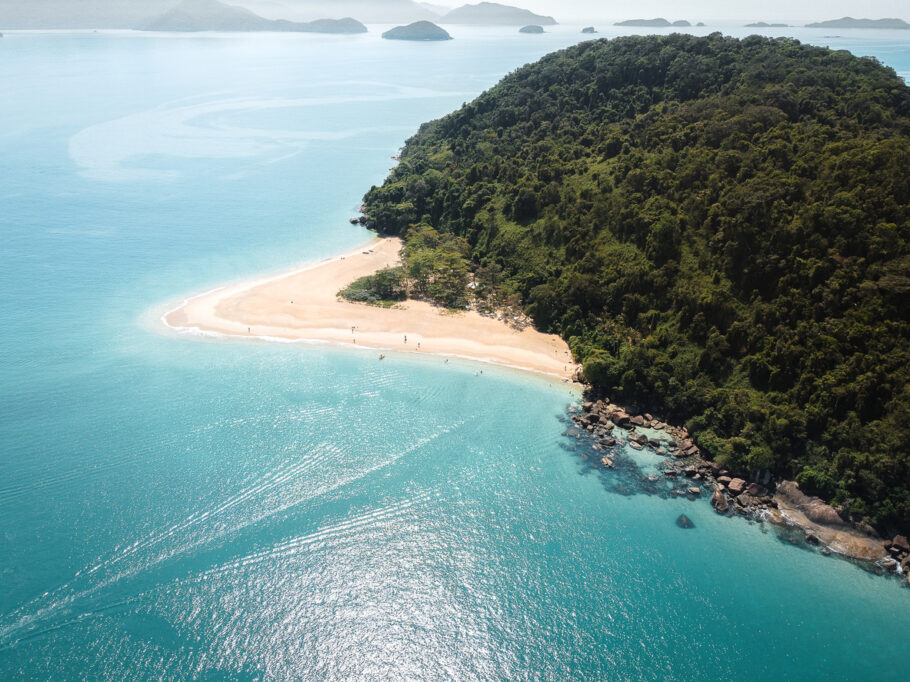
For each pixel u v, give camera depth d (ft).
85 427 313.53
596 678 208.85
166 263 516.32
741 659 216.13
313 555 248.73
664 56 620.08
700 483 295.28
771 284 342.85
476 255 507.71
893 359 287.07
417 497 280.92
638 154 474.49
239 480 283.38
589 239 439.63
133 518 260.21
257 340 403.75
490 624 225.97
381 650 214.90
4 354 375.66
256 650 211.82
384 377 368.48
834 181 359.66
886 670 213.66
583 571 248.32
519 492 286.66
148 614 221.66
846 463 273.75
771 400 308.19
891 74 527.40
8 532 250.57
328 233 595.88
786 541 263.70
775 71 530.27
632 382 344.90
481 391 358.64
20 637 211.00
